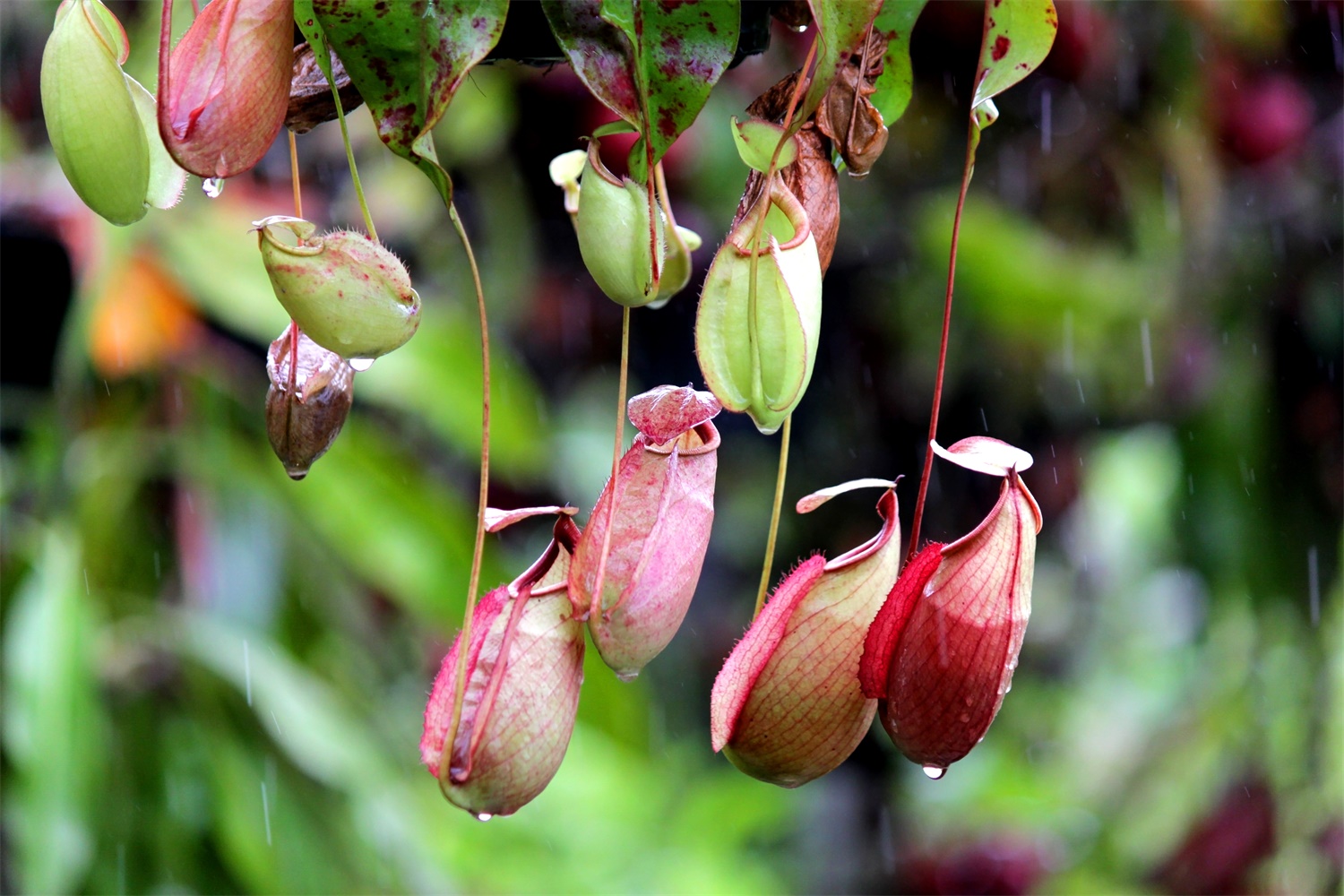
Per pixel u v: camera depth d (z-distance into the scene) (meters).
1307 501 2.68
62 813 1.81
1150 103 2.54
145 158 1.34
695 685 3.50
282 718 2.04
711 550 3.46
